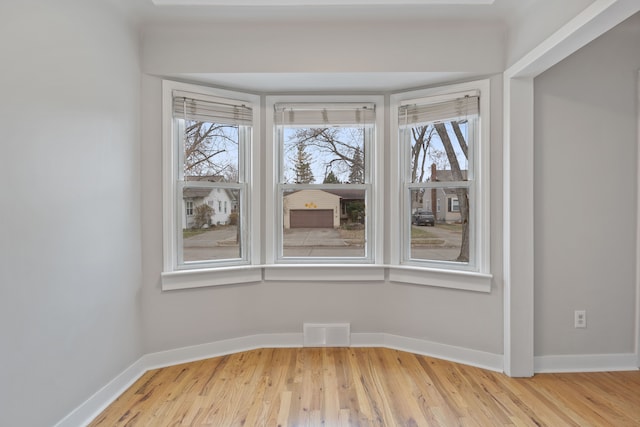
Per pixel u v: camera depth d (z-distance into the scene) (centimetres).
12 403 157
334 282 305
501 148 265
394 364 273
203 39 267
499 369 265
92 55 209
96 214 212
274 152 308
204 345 285
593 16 178
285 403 221
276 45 269
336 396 228
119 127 236
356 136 313
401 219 306
